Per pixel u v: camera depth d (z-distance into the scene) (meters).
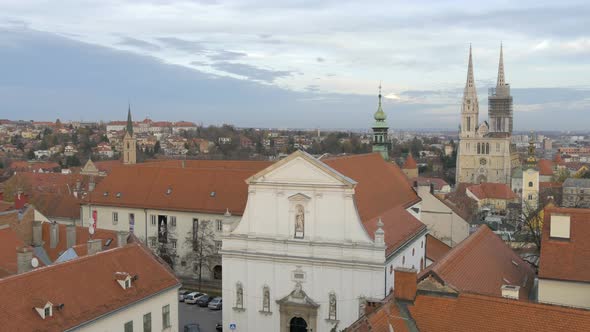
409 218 75.81
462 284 40.59
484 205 190.00
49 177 160.25
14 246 61.56
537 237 79.06
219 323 73.06
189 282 92.44
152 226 99.38
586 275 39.75
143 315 53.66
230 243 64.56
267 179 62.94
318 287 61.19
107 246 66.62
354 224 60.00
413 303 35.53
